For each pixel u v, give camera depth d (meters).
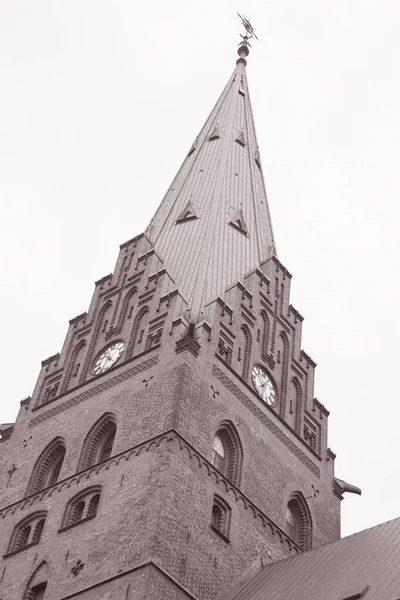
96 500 49.97
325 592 43.00
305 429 60.66
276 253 71.56
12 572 49.59
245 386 56.91
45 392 61.03
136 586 43.25
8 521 53.16
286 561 48.94
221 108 86.56
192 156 81.00
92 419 55.03
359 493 61.25
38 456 56.00
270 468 55.06
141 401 53.03
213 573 46.91
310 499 56.81
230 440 53.62
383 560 44.06
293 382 62.50
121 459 50.38
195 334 56.16
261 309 63.50
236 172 76.94
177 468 48.25
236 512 50.62
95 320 63.25
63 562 47.62
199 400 52.47
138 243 67.38
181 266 64.31
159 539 44.84
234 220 70.81
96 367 59.41
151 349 55.91
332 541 53.81
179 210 72.75
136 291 62.91
